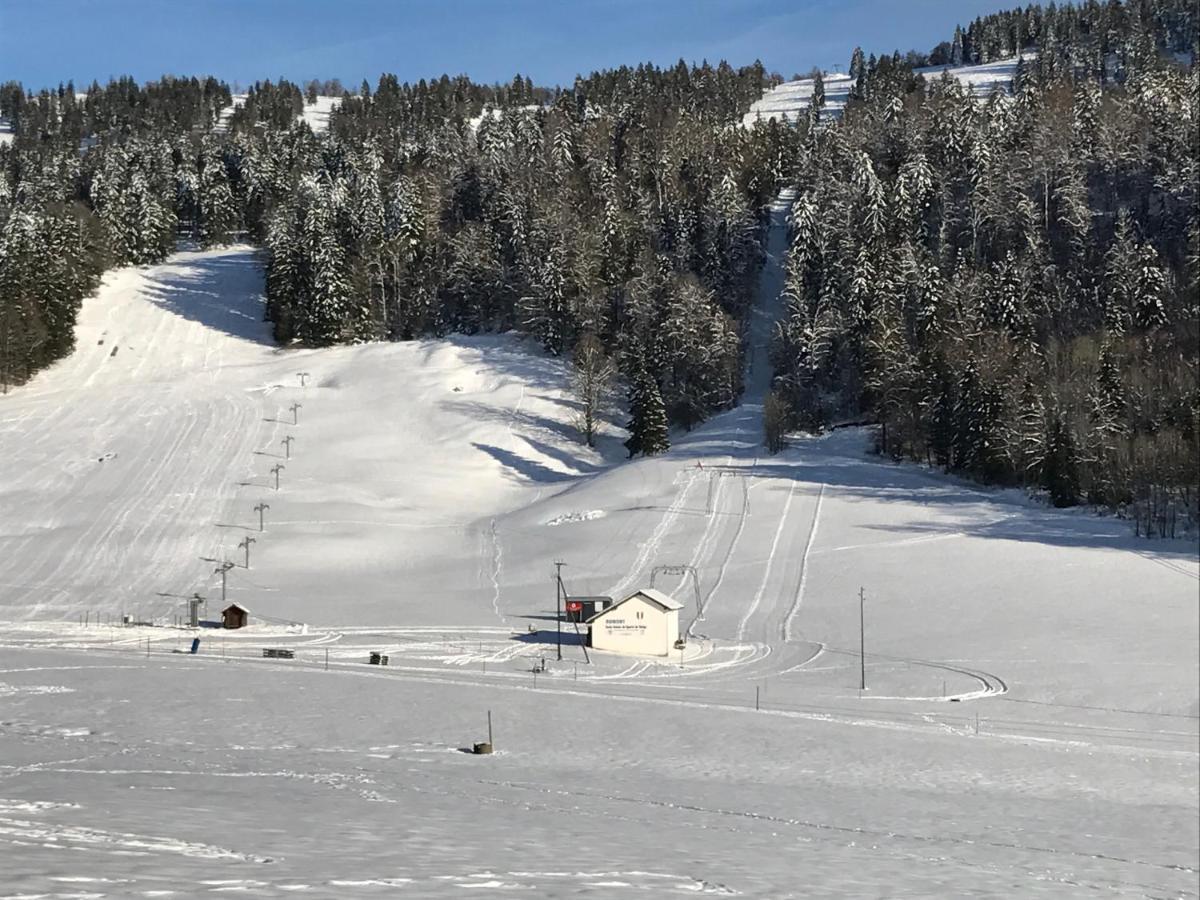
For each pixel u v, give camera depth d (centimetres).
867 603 7562
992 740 4847
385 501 11381
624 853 2034
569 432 13438
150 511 10781
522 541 10031
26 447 12669
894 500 9919
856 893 1781
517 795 3244
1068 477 9488
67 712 4781
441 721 4869
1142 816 3650
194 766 3475
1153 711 5378
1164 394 10012
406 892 1273
